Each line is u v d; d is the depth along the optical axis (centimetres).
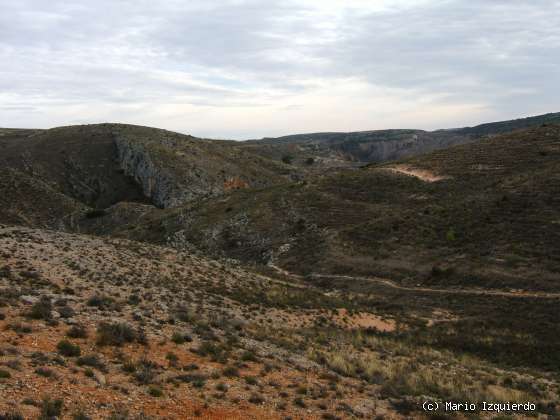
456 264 4572
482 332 3281
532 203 5181
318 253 5656
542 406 1786
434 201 6338
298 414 1295
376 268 4966
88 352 1396
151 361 1440
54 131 16300
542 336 3109
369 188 7406
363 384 1739
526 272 4091
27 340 1373
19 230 3612
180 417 1125
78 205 11194
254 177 13888
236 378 1475
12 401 995
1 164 13225
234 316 2498
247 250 6612
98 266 2848
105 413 1049
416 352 2614
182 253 4091
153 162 12925
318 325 2875
